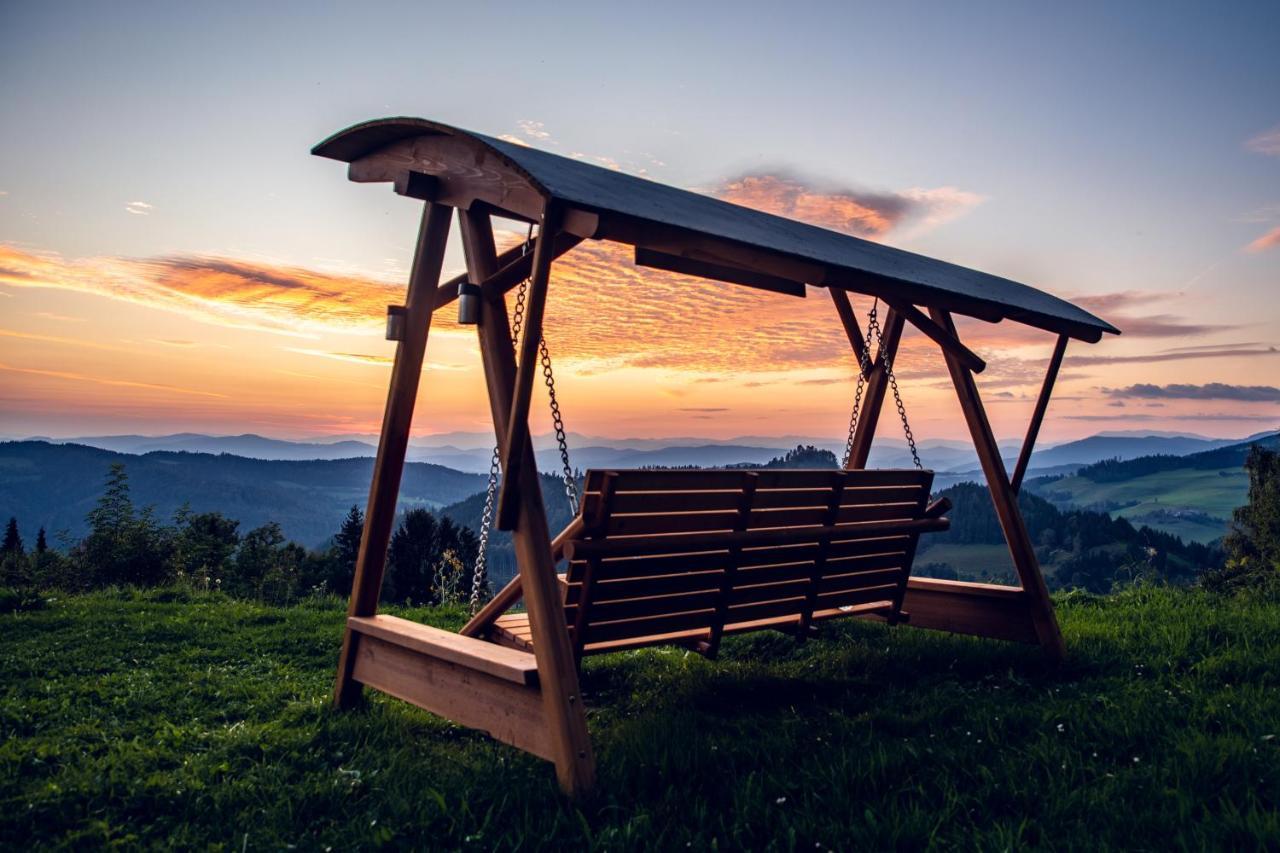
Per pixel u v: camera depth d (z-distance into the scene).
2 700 4.69
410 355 4.45
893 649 5.93
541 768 3.61
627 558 4.03
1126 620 6.52
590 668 5.84
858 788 3.23
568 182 3.37
